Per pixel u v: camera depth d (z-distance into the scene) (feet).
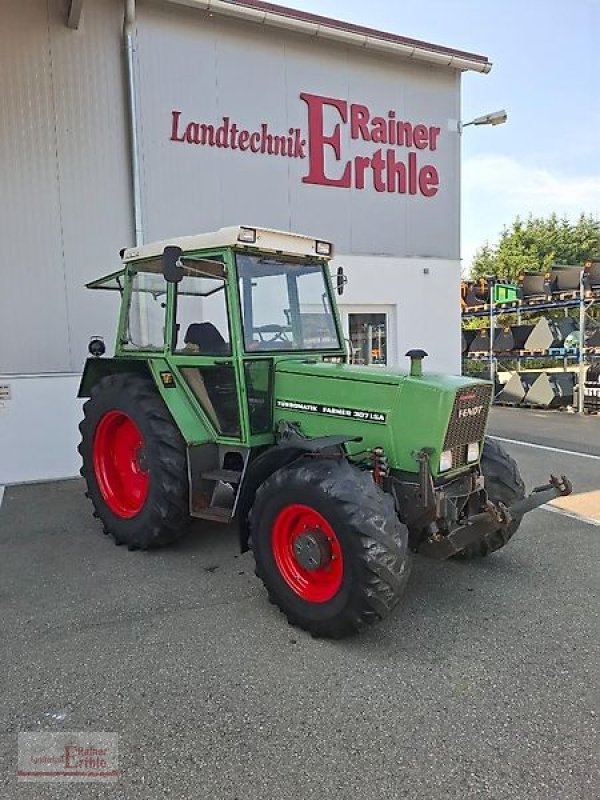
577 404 39.83
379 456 11.10
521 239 108.88
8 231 20.99
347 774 6.95
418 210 29.01
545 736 7.56
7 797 6.70
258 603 11.58
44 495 19.80
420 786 6.75
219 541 15.19
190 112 23.57
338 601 9.75
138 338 15.25
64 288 21.88
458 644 9.91
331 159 26.71
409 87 28.30
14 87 20.76
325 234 26.78
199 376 13.57
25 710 8.23
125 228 22.71
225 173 24.44
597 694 8.43
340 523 9.66
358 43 26.23
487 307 47.67
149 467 13.87
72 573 13.15
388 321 28.78
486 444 13.33
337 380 11.88
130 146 22.44
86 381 16.88
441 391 10.61
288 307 13.74
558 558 13.75
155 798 6.64
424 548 10.79
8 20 20.54
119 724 7.92
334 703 8.33
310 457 10.96
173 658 9.55
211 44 23.75
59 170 21.54
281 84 25.34
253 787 6.77
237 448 13.12
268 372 13.00
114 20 21.98
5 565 13.65
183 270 12.25
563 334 41.32
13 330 21.25
